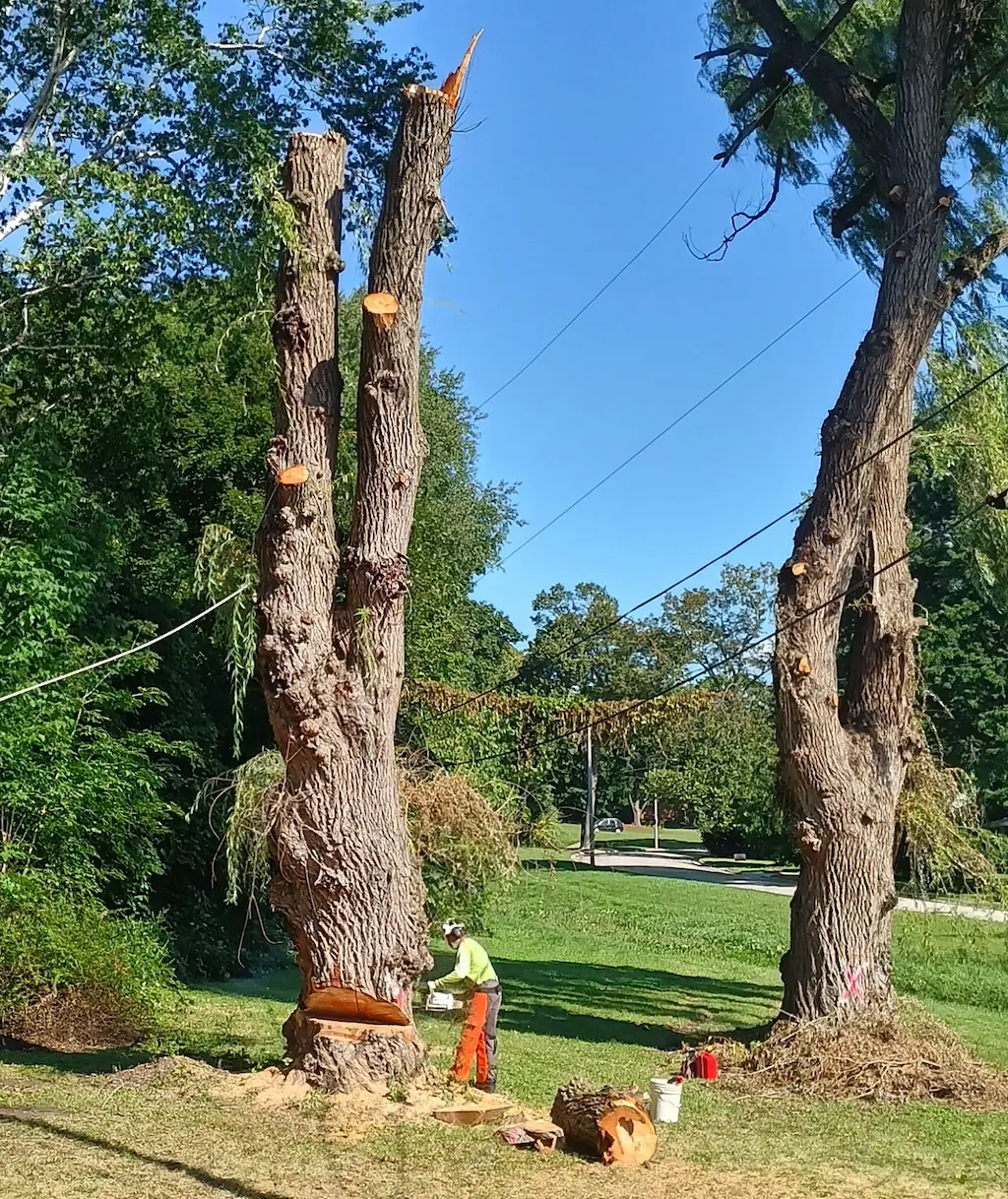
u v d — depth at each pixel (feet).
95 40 55.06
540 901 109.09
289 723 30.76
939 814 47.62
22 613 44.75
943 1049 40.68
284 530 31.50
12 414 59.67
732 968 78.54
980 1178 28.12
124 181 50.88
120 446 64.03
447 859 48.70
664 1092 32.42
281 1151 25.93
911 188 45.85
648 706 57.62
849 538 44.42
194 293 60.29
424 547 76.74
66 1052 38.14
